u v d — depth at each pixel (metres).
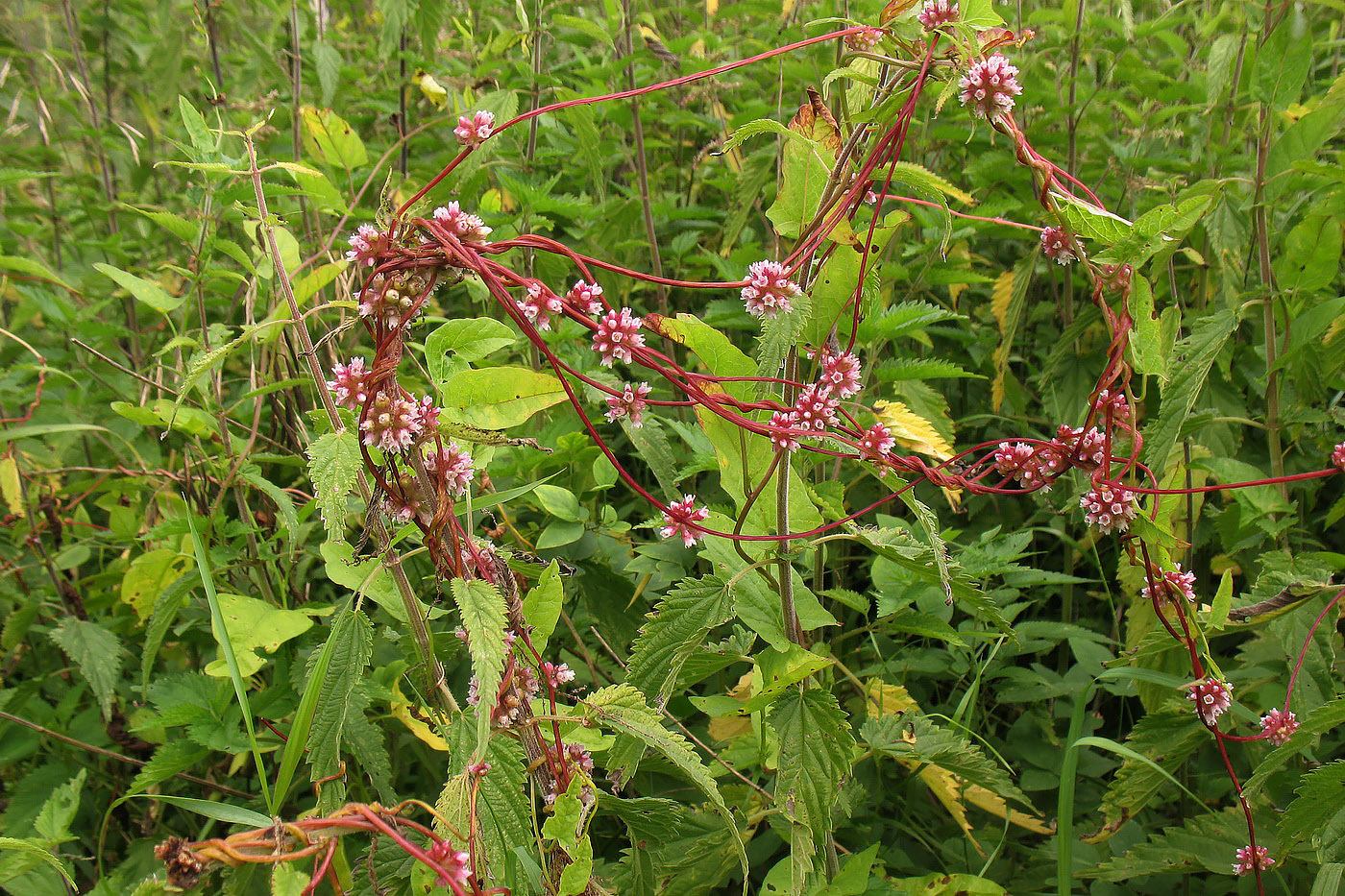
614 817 0.44
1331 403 0.50
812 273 0.31
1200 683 0.35
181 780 0.44
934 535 0.31
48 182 0.74
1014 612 0.45
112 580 0.47
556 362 0.28
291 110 0.66
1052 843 0.43
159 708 0.39
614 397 0.30
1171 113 0.60
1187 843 0.39
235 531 0.42
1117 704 0.53
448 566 0.29
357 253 0.27
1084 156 0.67
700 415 0.32
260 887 0.40
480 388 0.30
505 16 0.80
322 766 0.30
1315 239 0.41
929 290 0.65
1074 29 0.61
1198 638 0.36
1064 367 0.56
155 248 0.70
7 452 0.47
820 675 0.39
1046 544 0.58
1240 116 0.59
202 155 0.37
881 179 0.29
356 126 0.75
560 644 0.49
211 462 0.44
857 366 0.31
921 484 0.57
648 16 0.61
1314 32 0.69
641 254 0.67
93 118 0.70
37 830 0.36
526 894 0.28
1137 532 0.33
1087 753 0.47
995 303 0.56
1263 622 0.39
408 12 0.62
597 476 0.44
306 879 0.25
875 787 0.45
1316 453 0.52
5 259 0.44
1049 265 0.61
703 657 0.33
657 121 0.74
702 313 0.67
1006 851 0.45
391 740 0.45
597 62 0.70
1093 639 0.45
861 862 0.34
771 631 0.33
